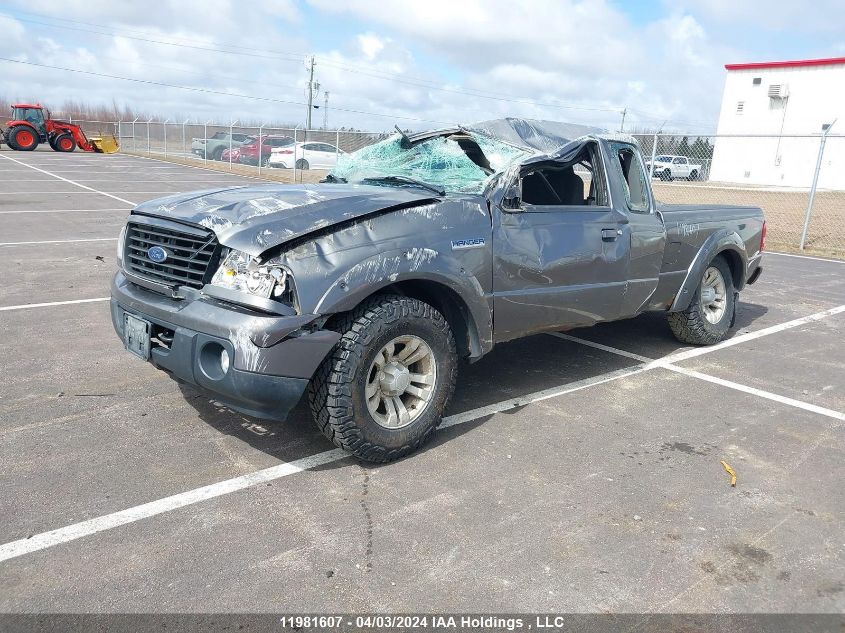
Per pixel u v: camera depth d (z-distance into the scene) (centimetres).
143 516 309
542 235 429
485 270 398
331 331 332
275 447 381
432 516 317
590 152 481
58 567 272
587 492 343
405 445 367
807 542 306
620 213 483
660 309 549
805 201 2277
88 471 347
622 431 420
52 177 2250
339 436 346
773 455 393
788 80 3647
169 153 3931
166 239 364
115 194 1817
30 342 551
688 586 273
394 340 355
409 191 407
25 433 386
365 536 300
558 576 276
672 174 2489
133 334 372
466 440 400
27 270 830
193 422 409
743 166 3341
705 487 352
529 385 497
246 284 322
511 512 322
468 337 405
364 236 349
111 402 434
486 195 407
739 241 597
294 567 277
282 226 334
